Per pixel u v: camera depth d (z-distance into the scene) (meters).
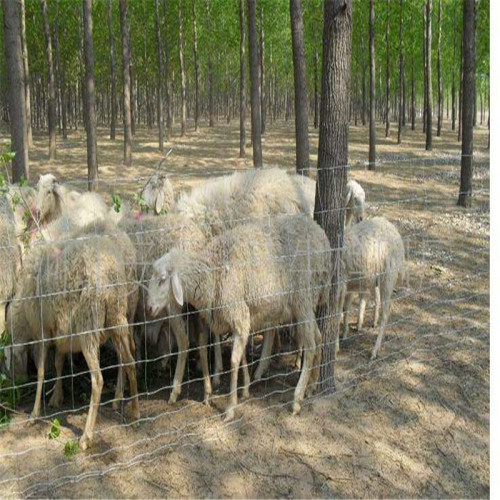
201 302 5.43
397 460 4.96
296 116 9.91
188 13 30.94
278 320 5.63
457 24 33.19
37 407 5.22
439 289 8.54
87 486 4.48
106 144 24.47
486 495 4.66
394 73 36.38
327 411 5.54
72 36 30.91
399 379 6.11
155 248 5.93
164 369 6.35
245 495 4.51
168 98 26.67
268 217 5.86
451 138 28.14
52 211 6.39
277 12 34.97
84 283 4.77
